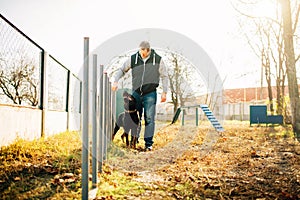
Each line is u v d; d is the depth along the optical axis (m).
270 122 15.90
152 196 3.20
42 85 7.20
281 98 16.77
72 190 3.16
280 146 7.50
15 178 3.43
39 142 5.92
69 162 4.43
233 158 5.76
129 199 3.06
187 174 4.27
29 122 6.30
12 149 4.77
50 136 7.59
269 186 3.71
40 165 4.11
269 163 5.20
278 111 17.31
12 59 5.59
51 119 8.05
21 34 5.84
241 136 10.33
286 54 10.66
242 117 29.16
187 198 3.17
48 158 4.61
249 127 15.20
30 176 3.59
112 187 3.40
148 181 3.83
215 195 3.33
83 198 2.57
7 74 5.44
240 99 35.12
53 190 3.13
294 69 10.53
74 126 11.59
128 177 4.01
